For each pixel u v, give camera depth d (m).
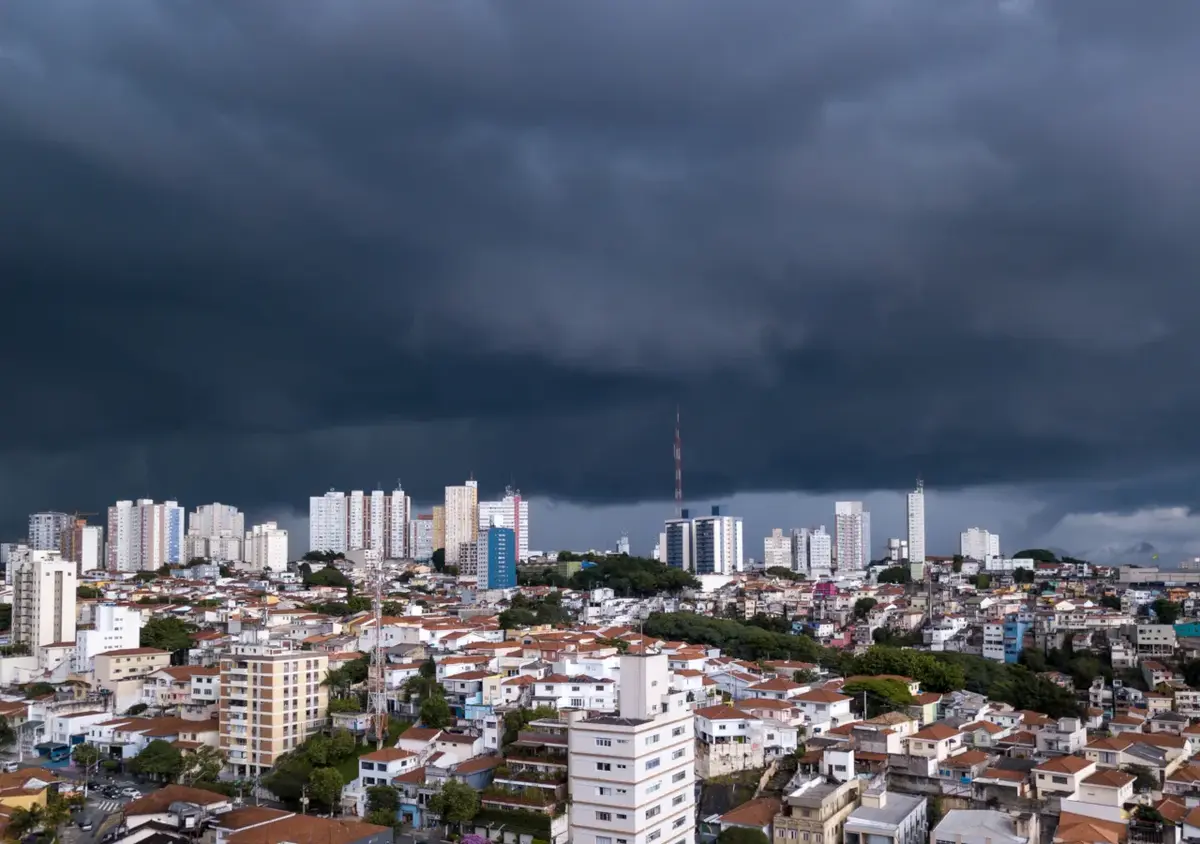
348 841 183.62
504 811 197.50
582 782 147.75
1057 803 186.25
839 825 177.50
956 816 175.00
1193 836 173.75
